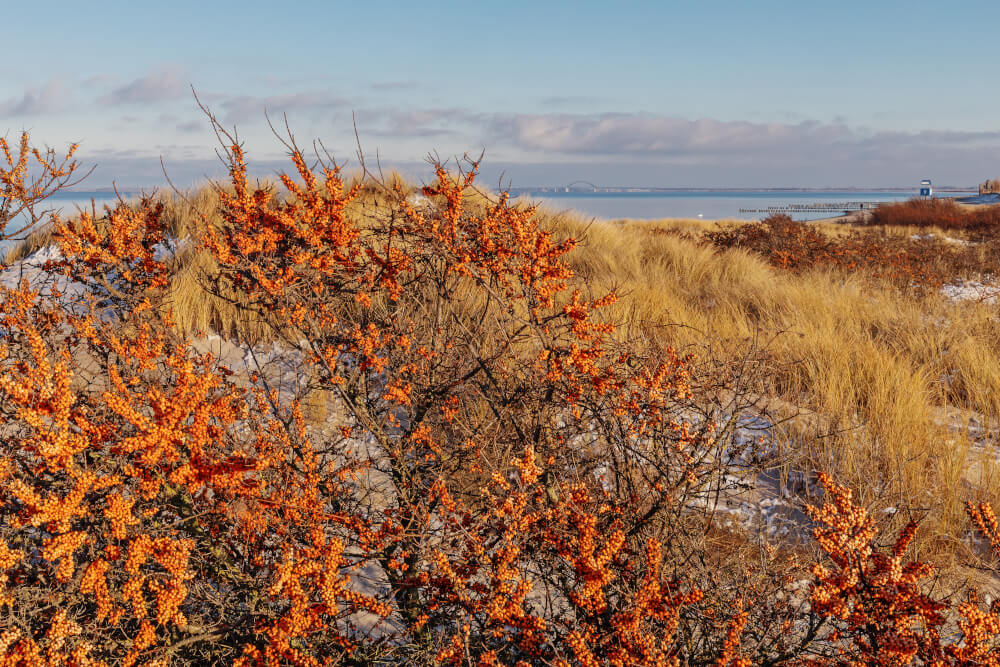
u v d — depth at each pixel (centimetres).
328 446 310
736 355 393
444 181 287
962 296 981
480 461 291
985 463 397
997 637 192
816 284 920
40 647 183
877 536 274
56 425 184
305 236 279
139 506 227
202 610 241
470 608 211
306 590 216
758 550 314
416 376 315
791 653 198
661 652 187
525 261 284
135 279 299
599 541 227
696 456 283
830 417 446
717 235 1362
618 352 313
